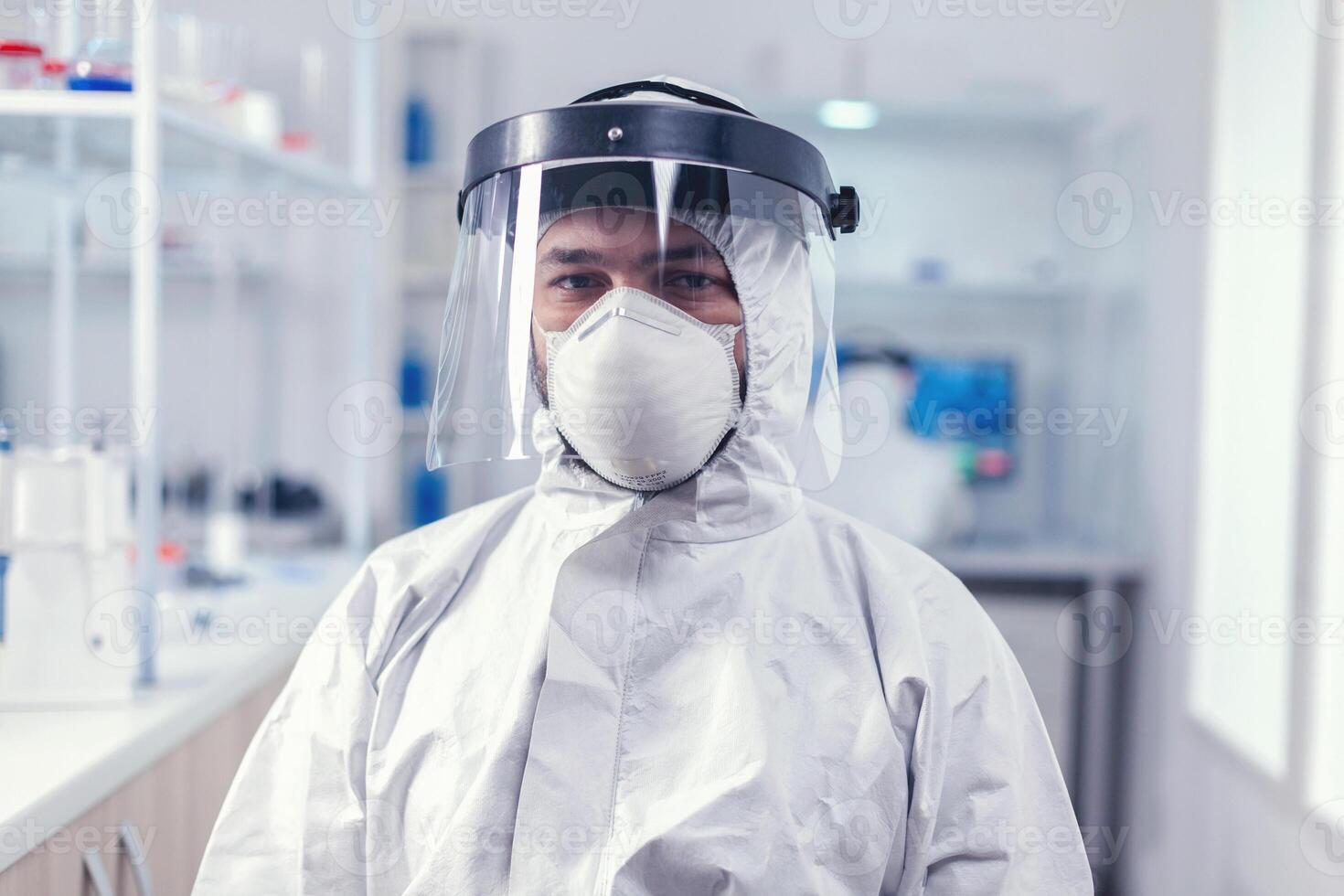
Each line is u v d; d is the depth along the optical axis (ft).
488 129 2.81
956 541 9.43
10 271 7.70
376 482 9.56
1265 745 7.30
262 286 9.04
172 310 8.46
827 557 2.88
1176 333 8.62
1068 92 9.78
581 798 2.56
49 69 4.74
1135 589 9.04
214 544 7.29
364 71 8.50
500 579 2.95
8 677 4.16
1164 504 8.70
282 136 7.02
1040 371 10.36
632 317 2.65
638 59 9.96
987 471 10.25
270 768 2.97
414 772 2.76
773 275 2.81
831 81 9.89
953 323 10.36
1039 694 8.93
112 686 4.27
